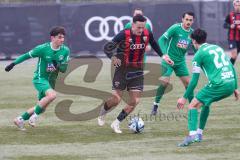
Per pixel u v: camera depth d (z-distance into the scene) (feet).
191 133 87.56
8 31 240.32
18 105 130.52
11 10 240.32
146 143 90.17
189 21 115.65
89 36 247.50
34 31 242.78
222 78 86.02
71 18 246.06
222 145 87.81
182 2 252.62
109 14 248.93
